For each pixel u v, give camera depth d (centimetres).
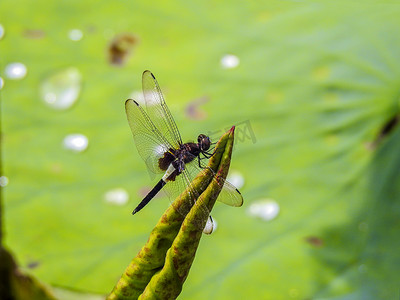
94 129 87
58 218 83
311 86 87
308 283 81
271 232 83
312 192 84
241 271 81
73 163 86
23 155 86
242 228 83
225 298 81
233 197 73
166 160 77
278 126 86
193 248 69
